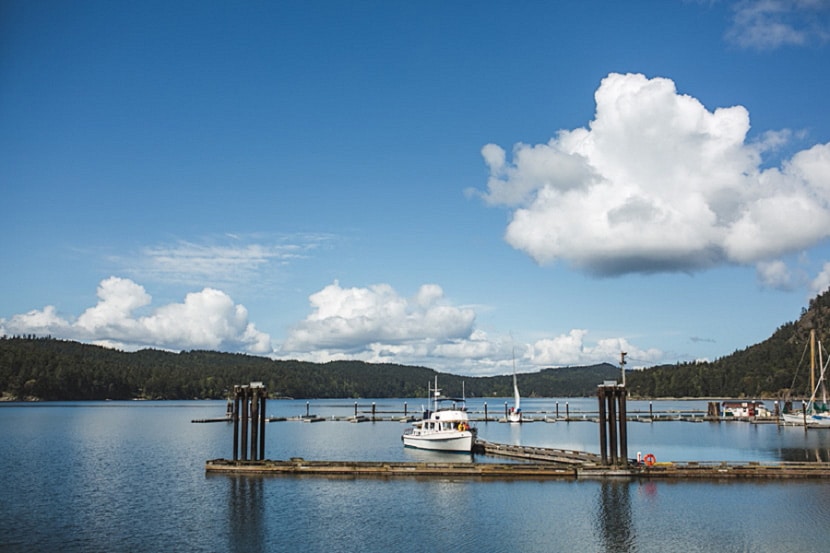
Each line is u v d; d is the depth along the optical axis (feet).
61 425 528.22
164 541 148.77
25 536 153.17
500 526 158.61
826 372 645.10
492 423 578.25
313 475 217.97
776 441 376.89
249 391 232.73
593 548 142.82
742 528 155.43
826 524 158.20
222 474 222.48
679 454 307.37
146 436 419.13
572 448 340.80
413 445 333.62
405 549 142.31
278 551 141.28
